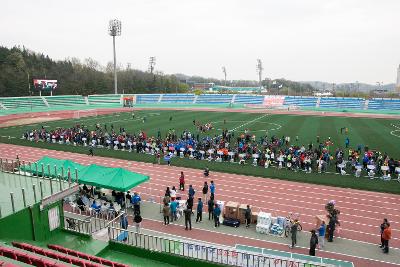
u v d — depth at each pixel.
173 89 150.12
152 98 110.56
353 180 29.23
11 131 55.12
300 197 25.45
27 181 17.50
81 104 100.50
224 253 14.13
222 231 20.00
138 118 72.44
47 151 40.44
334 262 14.74
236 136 49.75
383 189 26.84
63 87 118.81
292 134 51.03
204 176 30.55
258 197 25.47
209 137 45.84
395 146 42.22
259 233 19.81
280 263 13.52
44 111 88.56
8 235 12.79
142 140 41.59
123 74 154.88
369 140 46.19
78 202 21.81
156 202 24.53
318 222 19.56
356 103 91.75
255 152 35.94
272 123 63.44
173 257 14.53
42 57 145.12
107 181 21.80
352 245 18.50
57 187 16.53
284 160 34.19
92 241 15.53
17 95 107.50
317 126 59.22
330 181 28.77
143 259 14.81
